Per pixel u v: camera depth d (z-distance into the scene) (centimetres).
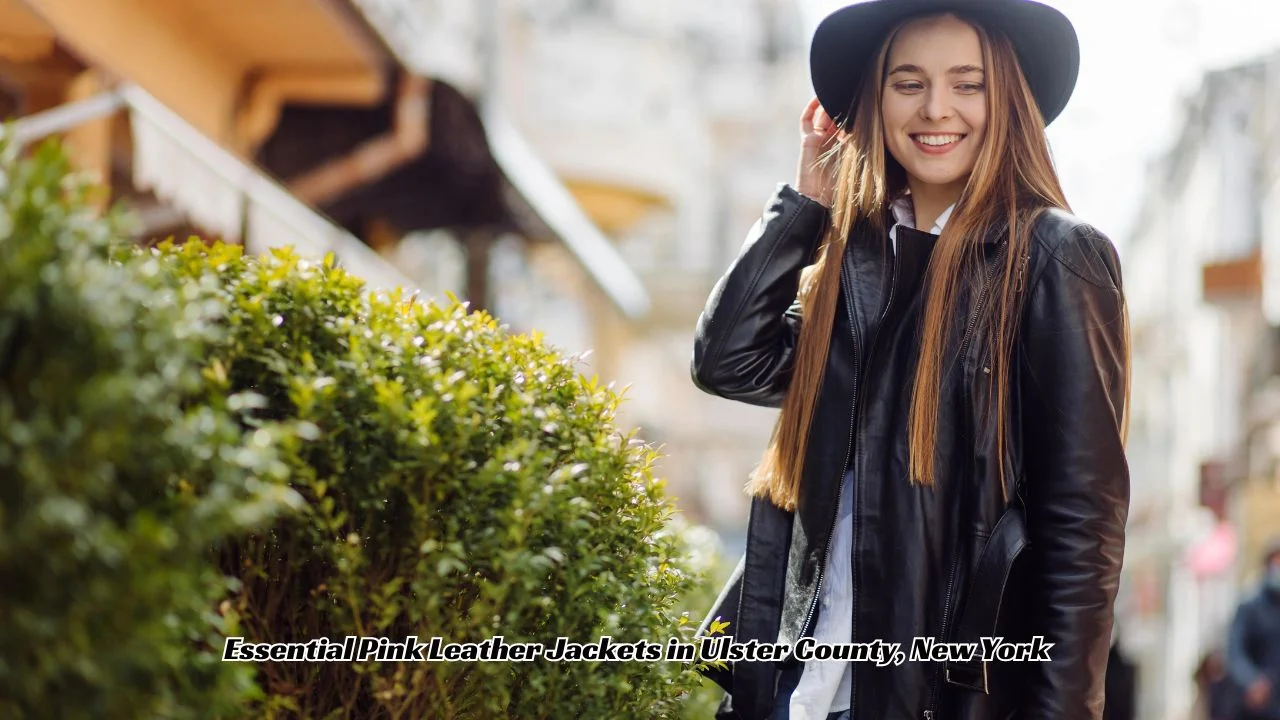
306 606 197
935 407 220
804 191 262
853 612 220
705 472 3117
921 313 227
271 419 190
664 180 2147
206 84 792
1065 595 211
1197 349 2527
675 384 3166
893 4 242
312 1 697
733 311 245
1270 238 1747
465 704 195
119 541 136
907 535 218
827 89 258
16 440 129
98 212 179
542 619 199
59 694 136
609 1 2164
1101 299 217
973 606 214
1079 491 212
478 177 939
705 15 3975
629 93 2144
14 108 619
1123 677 570
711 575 385
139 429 143
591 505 201
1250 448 1880
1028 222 225
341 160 859
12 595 133
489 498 188
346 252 676
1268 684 726
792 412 236
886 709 215
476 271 1073
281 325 193
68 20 611
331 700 199
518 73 2098
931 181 240
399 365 193
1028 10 238
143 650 140
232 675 160
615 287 1323
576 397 217
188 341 152
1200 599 2242
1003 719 216
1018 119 238
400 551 188
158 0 703
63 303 136
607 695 201
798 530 232
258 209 586
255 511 150
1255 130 1944
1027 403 218
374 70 824
